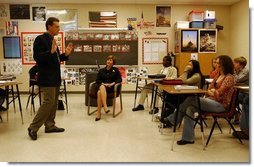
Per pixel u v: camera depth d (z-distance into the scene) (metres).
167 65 5.11
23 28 7.25
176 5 7.35
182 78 3.84
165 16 7.36
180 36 6.84
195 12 6.89
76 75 7.36
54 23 3.32
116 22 7.31
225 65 3.12
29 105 5.60
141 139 3.32
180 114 3.21
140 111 5.00
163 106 3.63
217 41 7.50
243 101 3.27
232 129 3.48
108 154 2.81
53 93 3.35
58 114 4.75
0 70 7.32
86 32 7.24
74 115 4.67
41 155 2.79
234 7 7.22
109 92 4.57
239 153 2.83
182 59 6.84
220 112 3.02
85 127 3.88
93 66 7.32
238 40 7.01
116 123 4.11
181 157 2.72
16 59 7.32
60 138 3.37
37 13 7.21
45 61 3.23
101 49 7.27
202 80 3.80
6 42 7.28
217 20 7.48
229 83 3.03
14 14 7.21
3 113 4.83
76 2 7.08
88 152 2.87
